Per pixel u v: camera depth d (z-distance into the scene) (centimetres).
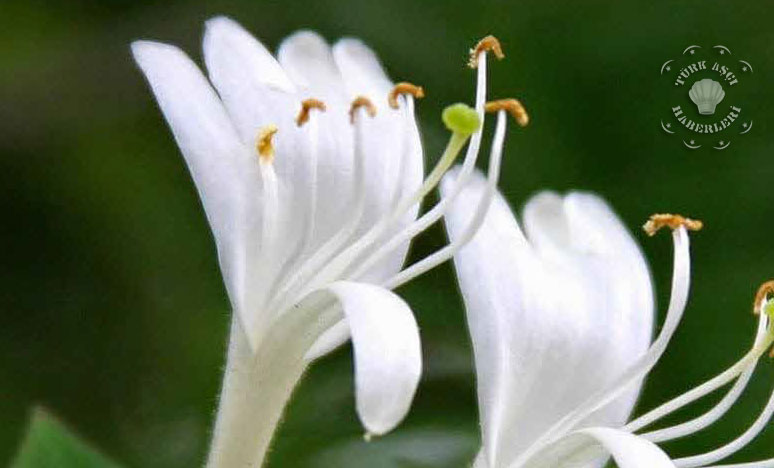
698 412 22
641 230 23
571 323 19
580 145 23
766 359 22
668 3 23
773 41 23
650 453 18
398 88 19
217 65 19
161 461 23
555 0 23
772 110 23
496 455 18
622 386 18
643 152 23
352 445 22
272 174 18
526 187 23
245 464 18
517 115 18
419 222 18
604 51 23
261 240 18
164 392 23
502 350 18
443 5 23
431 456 22
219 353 23
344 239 18
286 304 18
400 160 19
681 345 22
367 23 23
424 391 22
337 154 19
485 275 18
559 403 19
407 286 23
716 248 22
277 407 18
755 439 22
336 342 18
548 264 19
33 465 19
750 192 23
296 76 19
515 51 23
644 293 19
